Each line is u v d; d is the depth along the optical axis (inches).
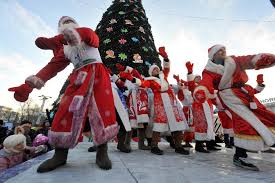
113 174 78.1
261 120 107.1
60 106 86.0
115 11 412.5
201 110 176.9
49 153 128.6
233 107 112.0
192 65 191.0
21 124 187.2
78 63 93.0
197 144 176.1
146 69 344.8
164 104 161.2
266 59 110.4
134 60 343.0
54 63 93.9
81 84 86.7
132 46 360.5
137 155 137.6
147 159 120.0
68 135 81.7
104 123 86.2
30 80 86.1
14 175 76.4
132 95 184.1
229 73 116.0
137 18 412.2
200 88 118.7
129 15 406.9
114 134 87.8
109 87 93.3
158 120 156.3
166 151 168.6
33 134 240.2
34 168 84.2
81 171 80.8
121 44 359.3
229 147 209.2
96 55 95.8
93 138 85.8
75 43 80.7
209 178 78.4
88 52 93.5
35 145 173.9
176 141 159.5
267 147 104.9
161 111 159.3
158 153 146.6
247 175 85.4
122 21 391.2
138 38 375.6
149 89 194.2
